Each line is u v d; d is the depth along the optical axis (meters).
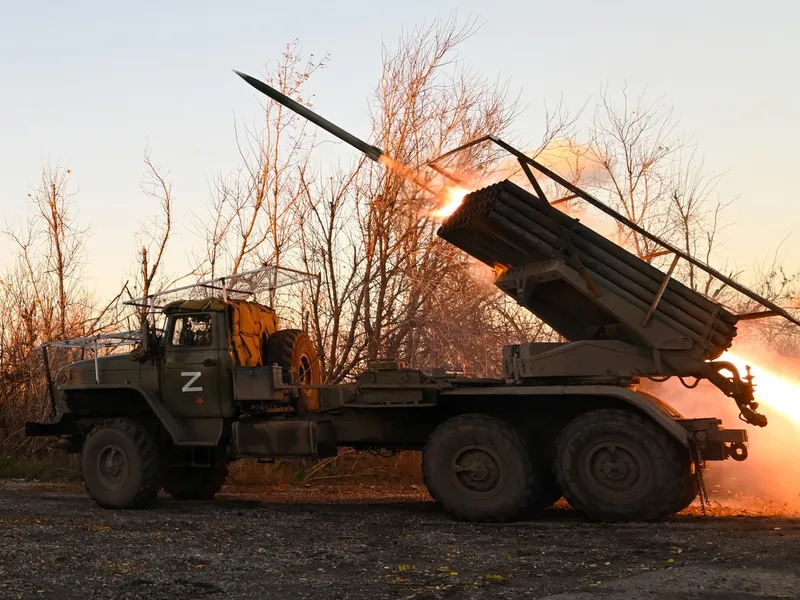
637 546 7.57
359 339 15.07
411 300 14.74
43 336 17.31
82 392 11.46
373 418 10.59
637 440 8.94
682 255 9.12
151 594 6.01
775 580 6.12
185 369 10.99
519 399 9.80
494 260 10.32
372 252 14.86
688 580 6.14
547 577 6.45
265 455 10.58
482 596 5.89
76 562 7.05
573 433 9.16
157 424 11.25
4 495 12.53
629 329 9.46
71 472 14.83
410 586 6.21
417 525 9.11
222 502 11.59
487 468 9.34
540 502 9.58
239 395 10.63
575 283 9.45
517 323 14.57
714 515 9.46
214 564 6.99
